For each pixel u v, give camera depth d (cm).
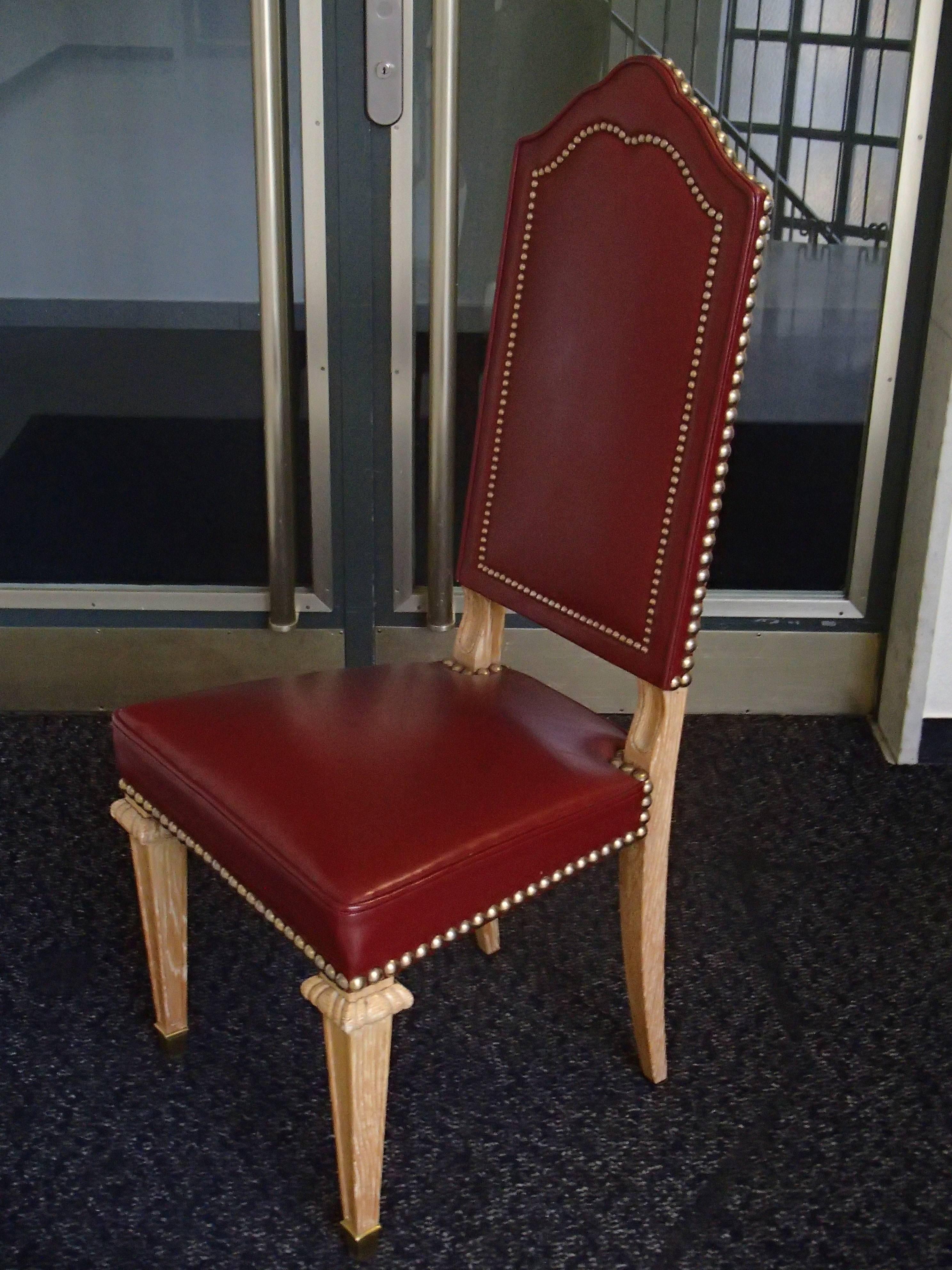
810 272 221
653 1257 135
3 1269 132
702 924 188
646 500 134
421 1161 146
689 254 127
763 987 175
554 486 145
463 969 179
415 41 207
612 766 140
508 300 149
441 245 213
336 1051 124
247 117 212
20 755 228
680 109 126
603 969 179
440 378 220
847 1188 144
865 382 228
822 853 206
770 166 216
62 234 218
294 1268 133
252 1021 168
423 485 234
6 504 233
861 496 233
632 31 209
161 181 215
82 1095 155
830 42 209
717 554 240
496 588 154
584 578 142
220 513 235
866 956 182
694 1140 150
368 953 119
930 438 218
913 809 218
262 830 125
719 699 247
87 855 202
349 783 131
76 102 211
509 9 207
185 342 224
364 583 238
